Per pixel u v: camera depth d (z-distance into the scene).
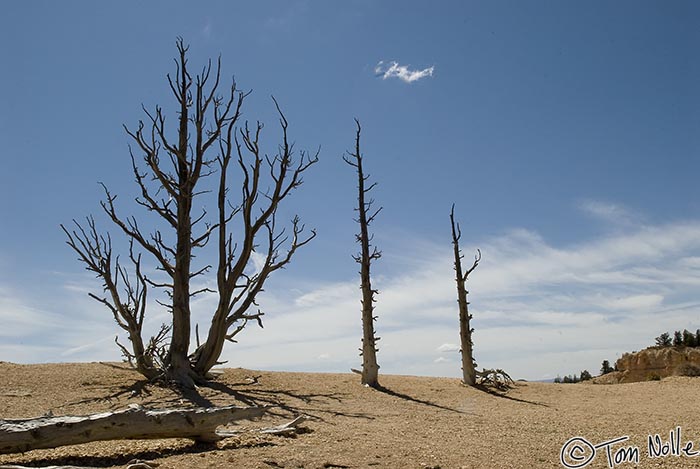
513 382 27.86
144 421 9.59
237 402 17.30
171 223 20.55
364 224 25.12
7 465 8.14
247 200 21.59
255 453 9.71
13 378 18.12
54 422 8.94
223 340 21.05
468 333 26.78
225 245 21.41
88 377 19.22
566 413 17.91
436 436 12.43
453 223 27.72
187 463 8.83
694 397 22.94
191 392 18.36
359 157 25.66
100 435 9.19
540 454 10.48
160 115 20.58
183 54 21.58
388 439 11.77
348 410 17.14
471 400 21.66
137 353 19.41
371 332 24.02
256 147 21.66
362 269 24.59
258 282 21.69
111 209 19.64
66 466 8.27
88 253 19.61
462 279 27.17
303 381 23.03
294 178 22.28
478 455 10.23
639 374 52.19
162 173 20.14
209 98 21.55
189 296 20.48
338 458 9.54
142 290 19.78
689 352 50.34
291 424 12.58
